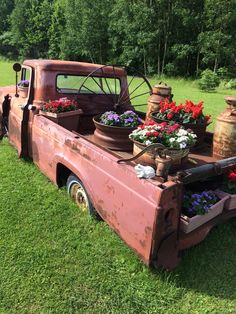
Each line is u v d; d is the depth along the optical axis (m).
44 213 3.75
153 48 29.19
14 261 3.00
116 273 2.90
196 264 3.03
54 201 3.98
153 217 2.52
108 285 2.77
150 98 4.69
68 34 36.28
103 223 3.56
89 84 4.87
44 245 3.23
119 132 3.68
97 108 5.02
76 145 3.47
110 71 5.02
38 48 43.81
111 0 32.50
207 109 11.52
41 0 43.81
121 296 2.67
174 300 2.65
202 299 2.67
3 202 3.93
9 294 2.64
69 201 3.99
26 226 3.51
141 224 2.65
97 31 33.31
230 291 2.77
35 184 4.39
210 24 25.83
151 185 2.53
